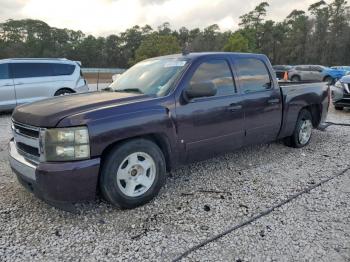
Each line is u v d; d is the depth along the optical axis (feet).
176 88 12.97
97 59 351.67
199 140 13.70
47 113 10.77
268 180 14.70
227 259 9.09
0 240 10.05
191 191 13.52
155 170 12.30
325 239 9.95
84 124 10.46
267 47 307.78
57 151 10.33
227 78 14.94
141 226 10.84
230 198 12.84
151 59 16.55
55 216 11.55
